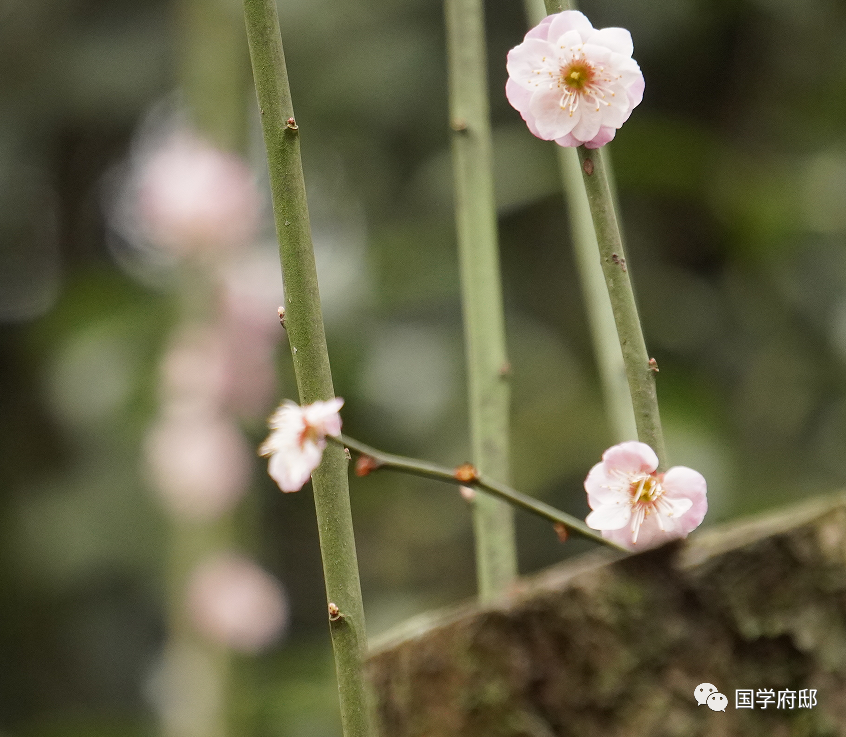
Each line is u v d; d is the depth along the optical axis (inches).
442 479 27.4
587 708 27.0
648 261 70.9
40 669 80.5
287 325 27.7
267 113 27.8
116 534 74.3
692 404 62.6
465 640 27.1
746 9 71.4
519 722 27.0
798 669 27.0
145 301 75.2
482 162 31.2
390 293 68.9
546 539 67.7
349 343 68.1
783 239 68.0
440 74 74.2
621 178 68.2
